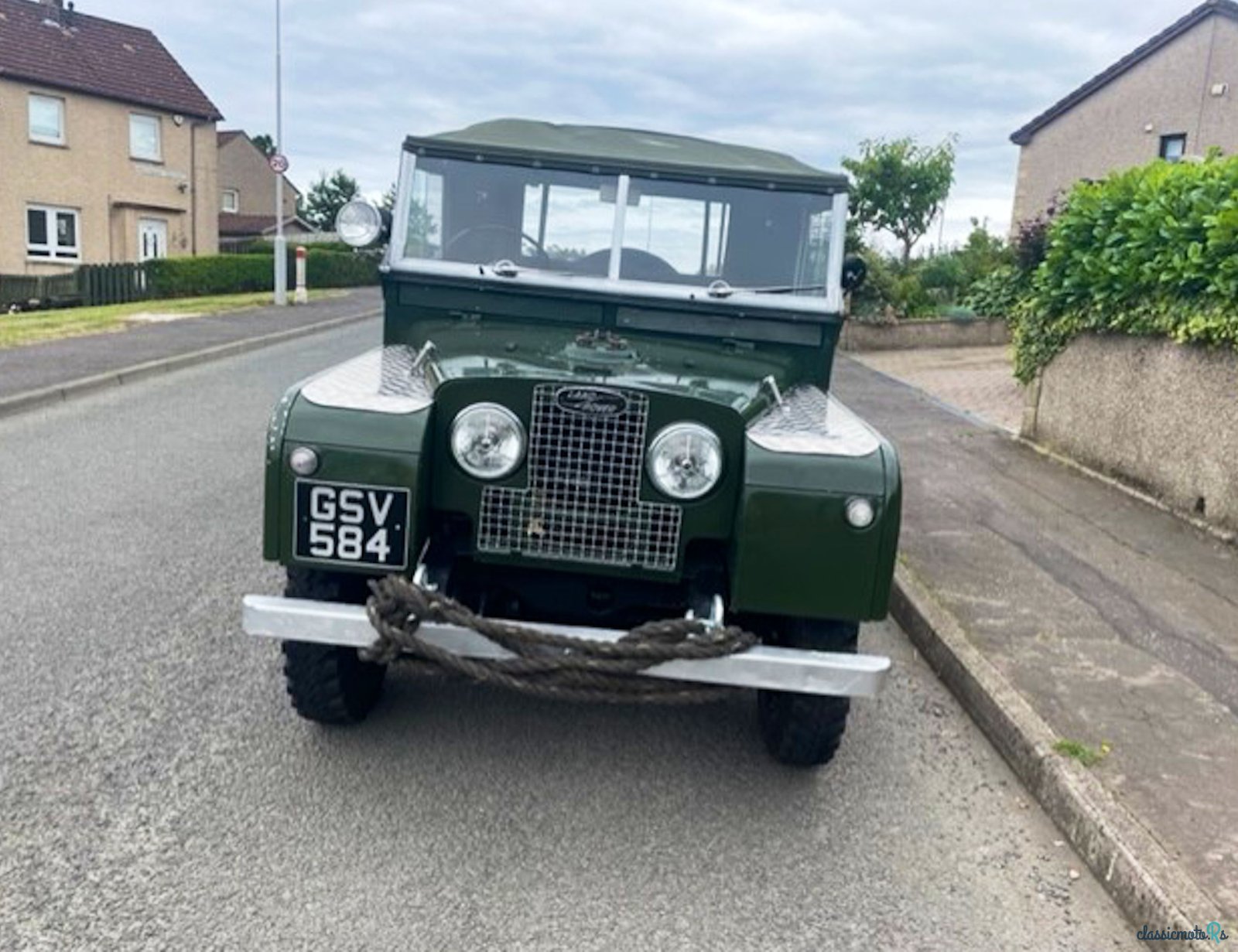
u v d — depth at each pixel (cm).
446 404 369
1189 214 777
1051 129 3006
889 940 318
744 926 320
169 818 356
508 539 372
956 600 586
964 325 1938
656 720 455
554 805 381
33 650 483
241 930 303
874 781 414
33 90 3055
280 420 363
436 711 447
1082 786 384
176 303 2347
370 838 352
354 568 360
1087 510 789
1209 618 575
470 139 474
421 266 461
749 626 396
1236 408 712
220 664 478
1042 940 323
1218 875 336
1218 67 2523
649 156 470
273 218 5184
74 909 307
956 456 970
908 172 2389
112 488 773
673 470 361
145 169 3400
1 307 2472
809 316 455
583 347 434
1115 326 862
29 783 372
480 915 316
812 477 356
